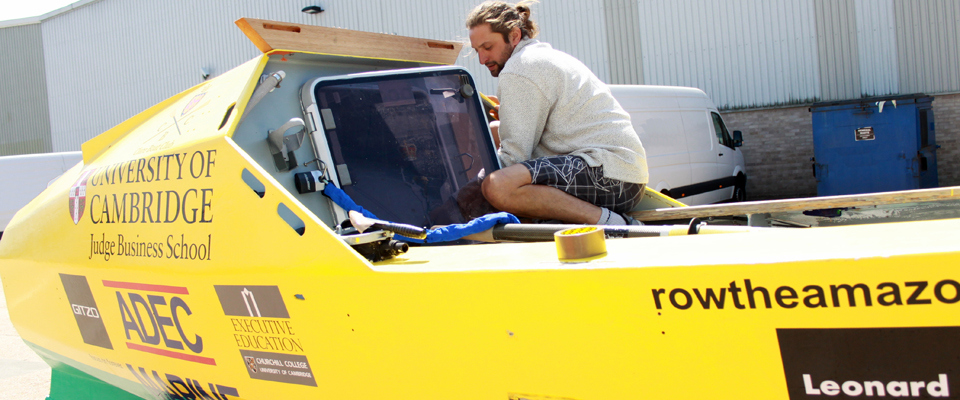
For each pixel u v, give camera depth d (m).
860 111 10.12
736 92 13.27
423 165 2.62
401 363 1.54
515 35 2.76
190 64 19.42
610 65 14.30
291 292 1.70
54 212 2.69
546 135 2.73
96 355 2.57
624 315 1.23
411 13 16.16
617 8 14.14
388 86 2.63
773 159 13.14
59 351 2.81
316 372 1.73
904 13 11.85
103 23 21.02
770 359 1.13
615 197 2.61
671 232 1.67
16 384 3.88
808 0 12.52
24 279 2.84
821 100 12.60
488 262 1.46
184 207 2.02
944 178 11.88
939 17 11.62
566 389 1.32
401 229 1.76
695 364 1.19
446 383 1.48
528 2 2.84
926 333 1.01
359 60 2.72
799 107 12.80
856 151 10.19
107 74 21.20
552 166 2.46
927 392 1.03
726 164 10.31
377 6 16.55
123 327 2.34
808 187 12.91
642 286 1.20
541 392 1.35
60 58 22.09
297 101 2.44
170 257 2.05
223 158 1.93
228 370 2.00
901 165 9.94
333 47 2.53
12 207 11.02
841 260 1.04
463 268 1.41
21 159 11.16
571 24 14.61
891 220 2.64
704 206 2.69
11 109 23.31
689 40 13.53
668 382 1.22
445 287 1.41
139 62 20.41
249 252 1.79
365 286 1.54
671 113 9.09
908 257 1.00
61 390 3.02
